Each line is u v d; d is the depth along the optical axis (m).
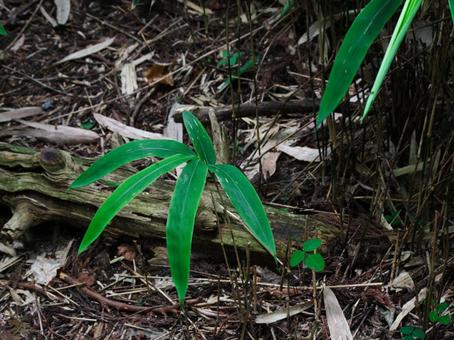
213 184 1.59
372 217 1.60
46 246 1.64
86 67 2.07
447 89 1.60
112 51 2.10
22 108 1.94
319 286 1.52
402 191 1.62
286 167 1.75
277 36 2.01
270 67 1.97
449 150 1.59
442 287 1.49
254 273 1.45
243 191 1.26
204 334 1.48
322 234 1.57
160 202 1.56
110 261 1.61
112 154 1.31
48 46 2.13
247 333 1.47
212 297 1.53
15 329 1.50
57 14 2.20
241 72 1.95
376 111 1.57
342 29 1.66
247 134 1.82
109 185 1.58
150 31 2.15
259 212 1.25
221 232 1.52
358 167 1.66
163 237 1.57
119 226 1.58
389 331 1.45
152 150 1.32
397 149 1.61
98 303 1.54
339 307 1.47
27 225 1.61
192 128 1.33
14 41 2.15
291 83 1.94
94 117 1.92
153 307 1.51
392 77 1.59
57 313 1.53
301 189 1.69
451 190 1.57
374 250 1.56
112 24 2.18
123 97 1.97
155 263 1.59
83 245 1.23
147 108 1.95
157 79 2.00
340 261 1.55
